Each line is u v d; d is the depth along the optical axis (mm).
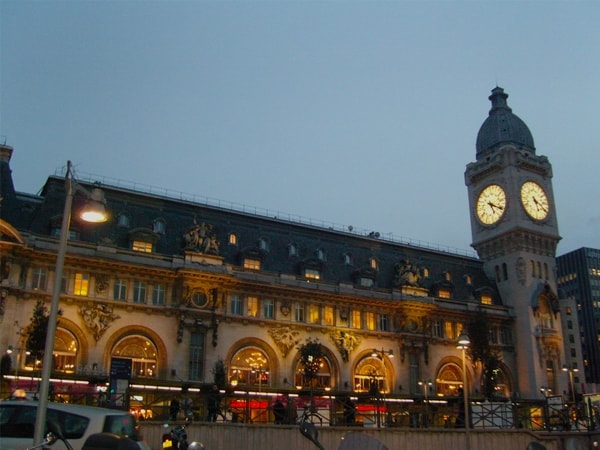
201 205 82188
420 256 98062
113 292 68688
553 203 104375
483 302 97125
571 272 175875
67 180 21016
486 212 104625
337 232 91250
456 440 44500
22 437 22828
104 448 9523
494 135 107375
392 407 52719
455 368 88938
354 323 82312
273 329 76188
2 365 58844
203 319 71625
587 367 164625
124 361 45656
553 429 54406
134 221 75875
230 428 40875
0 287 61344
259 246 82938
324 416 48000
